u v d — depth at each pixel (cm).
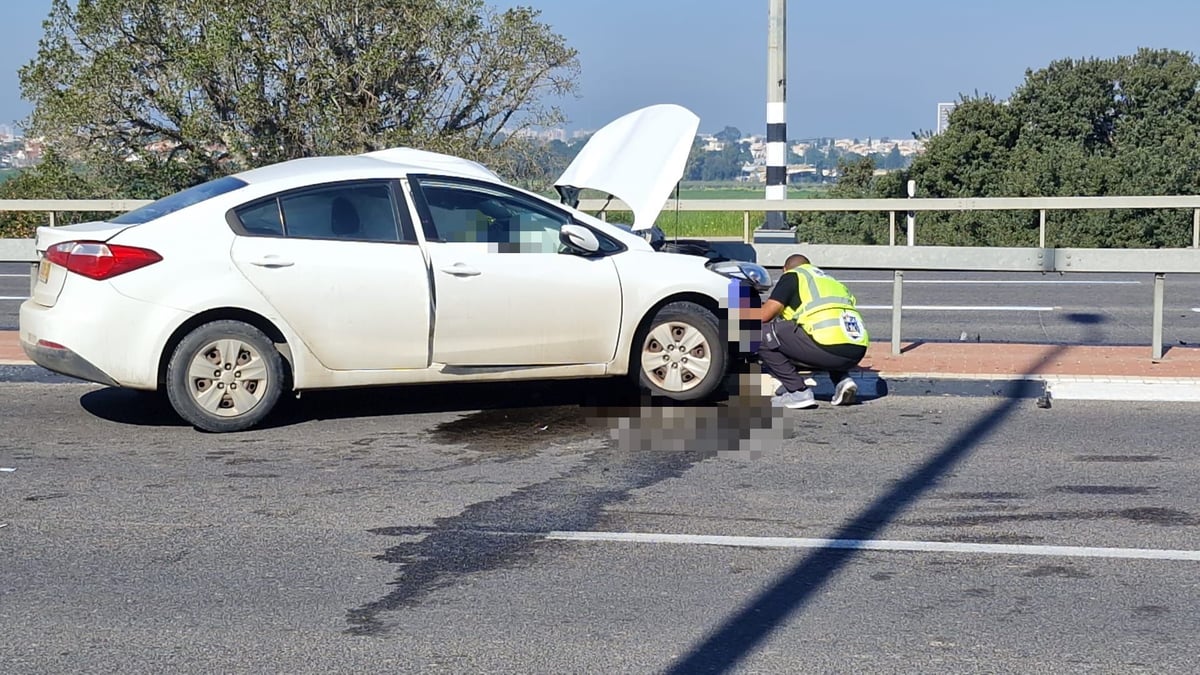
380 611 541
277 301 839
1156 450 810
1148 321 1426
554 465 781
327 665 485
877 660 489
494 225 884
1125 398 962
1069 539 634
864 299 1639
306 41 2469
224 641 509
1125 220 2814
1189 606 545
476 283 867
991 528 653
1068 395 972
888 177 3478
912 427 878
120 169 2498
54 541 633
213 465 777
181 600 554
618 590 566
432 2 2475
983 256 1097
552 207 904
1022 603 549
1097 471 761
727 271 927
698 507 691
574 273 888
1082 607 544
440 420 898
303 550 620
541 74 2533
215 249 833
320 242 848
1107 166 2920
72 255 823
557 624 526
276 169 888
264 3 2445
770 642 507
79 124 2438
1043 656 492
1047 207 2005
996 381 1022
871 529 652
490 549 623
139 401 953
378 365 861
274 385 855
